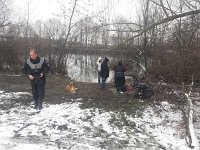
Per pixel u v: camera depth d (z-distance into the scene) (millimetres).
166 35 5059
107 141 3322
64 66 9227
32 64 4121
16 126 3584
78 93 5605
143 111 4480
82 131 3568
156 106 4773
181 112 4492
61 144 3158
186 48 5422
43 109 4309
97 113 4273
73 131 3549
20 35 9891
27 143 3141
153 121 4090
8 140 3188
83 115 4148
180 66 6441
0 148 2963
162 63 6836
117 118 4109
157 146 3271
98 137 3418
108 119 4047
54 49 9250
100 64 6328
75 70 9992
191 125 3689
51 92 5551
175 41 5621
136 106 4723
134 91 5512
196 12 3266
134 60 6684
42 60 4160
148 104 4871
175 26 3883
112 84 6824
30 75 4137
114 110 4461
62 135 3406
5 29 9797
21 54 9688
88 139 3342
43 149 2998
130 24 3271
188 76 6289
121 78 5867
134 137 3486
